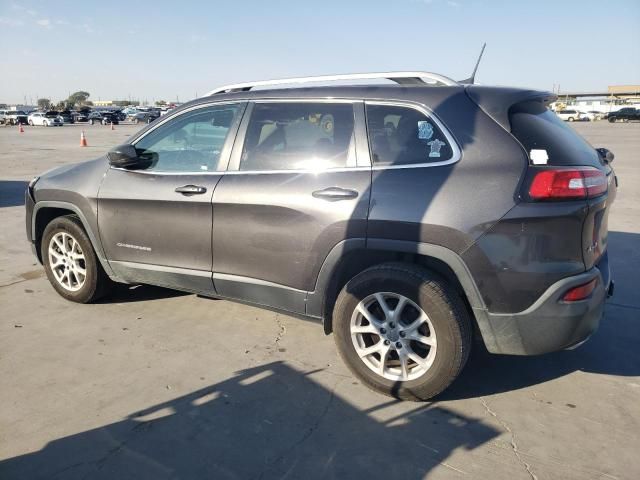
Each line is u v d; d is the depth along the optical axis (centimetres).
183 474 247
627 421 291
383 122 314
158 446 266
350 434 278
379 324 309
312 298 332
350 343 318
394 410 300
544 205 271
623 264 574
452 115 297
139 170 399
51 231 446
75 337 388
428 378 298
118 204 400
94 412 294
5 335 389
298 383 328
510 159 280
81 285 444
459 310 289
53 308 441
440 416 295
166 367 346
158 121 401
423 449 266
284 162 338
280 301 348
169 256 385
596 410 302
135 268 405
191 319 423
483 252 278
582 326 285
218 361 355
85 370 340
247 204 341
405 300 298
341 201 310
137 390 317
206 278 372
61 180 435
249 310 443
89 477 244
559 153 285
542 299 276
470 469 252
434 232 285
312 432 279
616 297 477
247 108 361
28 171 1402
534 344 286
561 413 299
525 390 324
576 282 277
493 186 278
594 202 278
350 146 319
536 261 274
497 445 270
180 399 308
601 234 310
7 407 297
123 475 246
